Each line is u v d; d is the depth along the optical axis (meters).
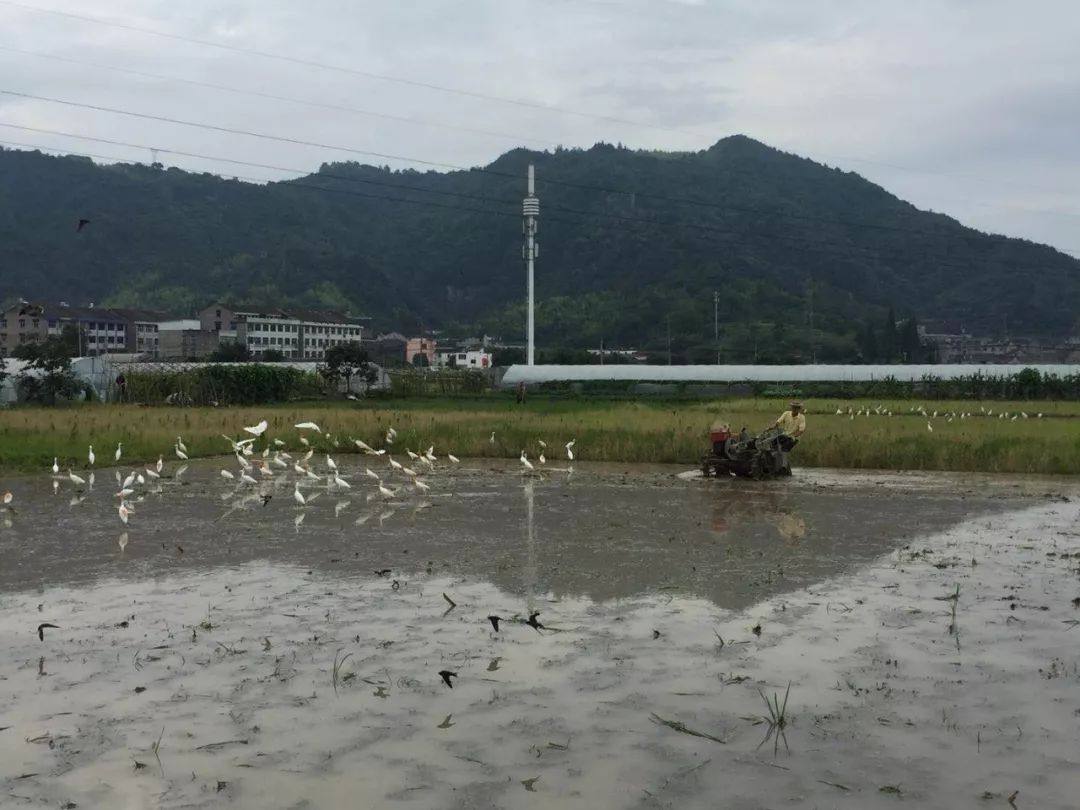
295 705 7.04
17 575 11.21
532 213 83.00
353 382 70.12
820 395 67.31
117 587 10.61
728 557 12.31
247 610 9.60
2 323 105.62
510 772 5.98
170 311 142.88
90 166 186.50
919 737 6.52
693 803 5.60
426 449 27.72
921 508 16.91
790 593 10.33
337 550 12.79
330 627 8.99
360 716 6.83
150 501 17.61
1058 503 17.62
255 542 13.38
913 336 129.12
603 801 5.62
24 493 18.50
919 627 9.03
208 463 24.55
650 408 45.28
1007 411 44.75
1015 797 5.68
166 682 7.51
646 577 11.09
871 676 7.68
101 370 56.47
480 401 59.00
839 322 140.38
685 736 6.52
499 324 151.75
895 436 26.77
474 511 16.47
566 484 20.59
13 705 7.04
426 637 8.67
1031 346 138.25
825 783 5.86
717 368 75.62
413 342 138.62
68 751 6.28
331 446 28.58
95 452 24.34
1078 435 27.22
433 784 5.82
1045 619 9.32
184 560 12.09
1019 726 6.70
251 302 141.88
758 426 32.00
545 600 10.01
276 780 5.87
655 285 154.25
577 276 165.88
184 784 5.82
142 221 169.62
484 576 11.15
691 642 8.53
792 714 6.89
